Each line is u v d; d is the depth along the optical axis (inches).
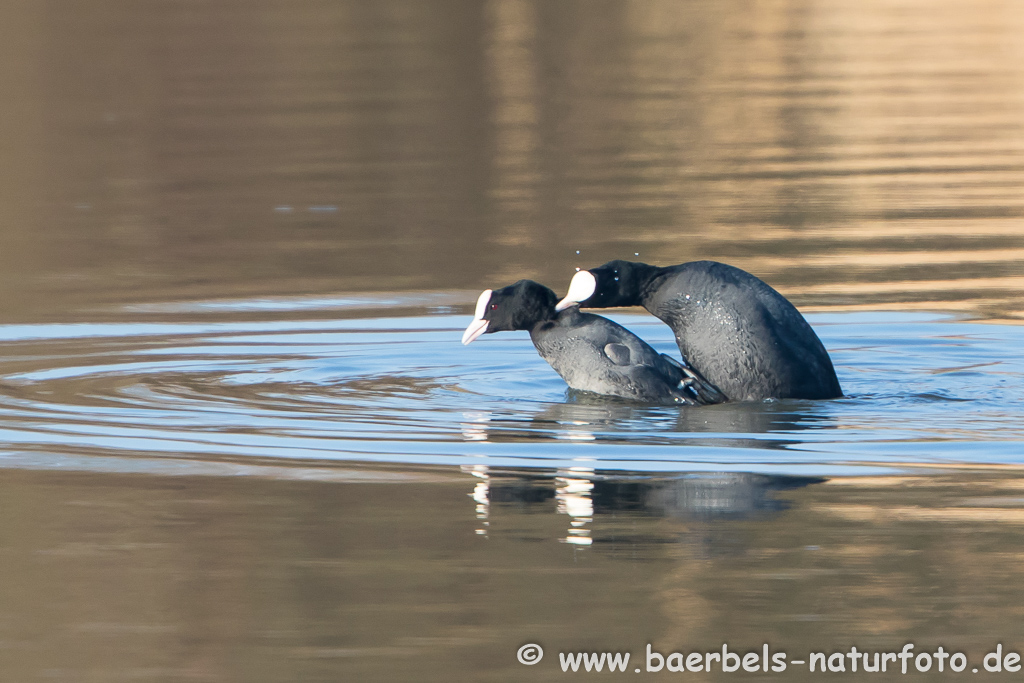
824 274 678.5
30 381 492.7
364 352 542.0
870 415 436.5
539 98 1311.5
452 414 445.1
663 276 459.2
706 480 363.3
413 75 1449.3
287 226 823.1
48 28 1749.5
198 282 679.7
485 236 781.3
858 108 1219.9
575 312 472.7
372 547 313.0
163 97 1311.5
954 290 639.1
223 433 420.5
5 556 310.8
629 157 1033.5
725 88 1352.1
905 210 831.7
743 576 292.7
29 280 691.4
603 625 269.9
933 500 342.6
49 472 377.7
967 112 1187.3
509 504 343.6
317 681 249.9
